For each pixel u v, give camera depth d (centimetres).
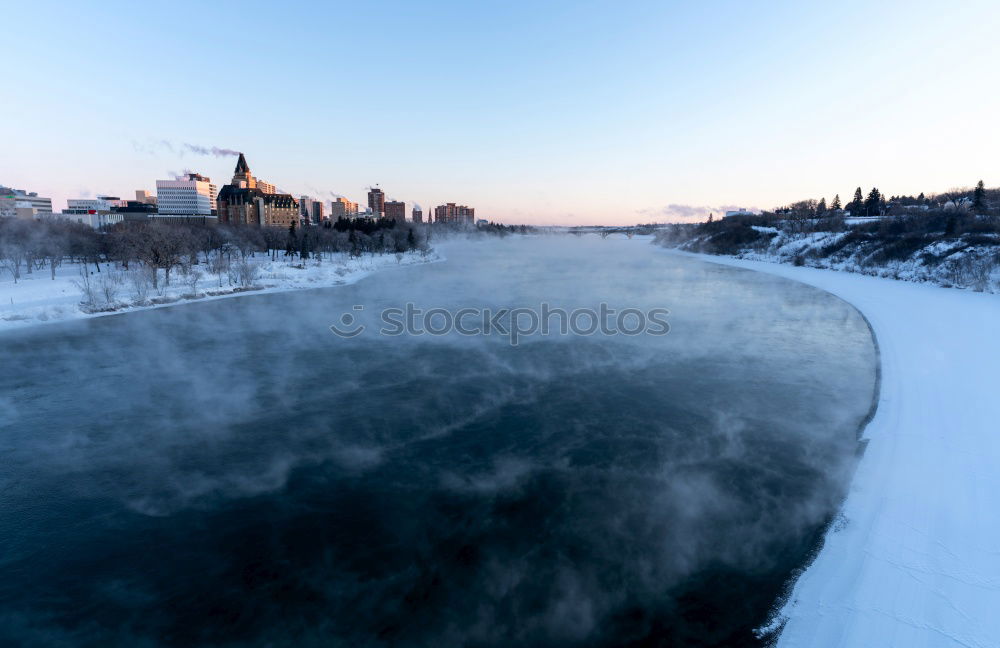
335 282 8519
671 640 1329
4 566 1678
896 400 2689
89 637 1390
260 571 1647
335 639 1377
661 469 2233
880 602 1297
